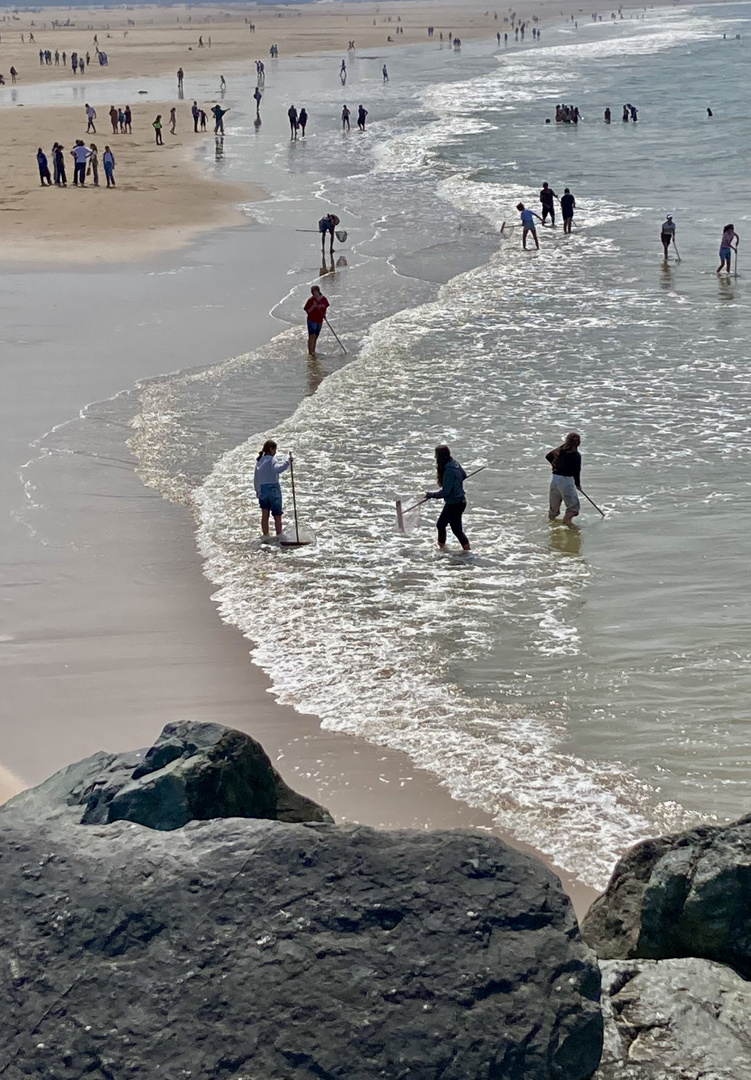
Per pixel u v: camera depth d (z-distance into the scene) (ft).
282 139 194.80
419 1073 13.88
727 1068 15.05
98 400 65.16
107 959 14.99
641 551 45.29
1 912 15.61
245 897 15.76
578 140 184.34
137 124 211.82
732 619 39.37
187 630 39.65
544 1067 14.15
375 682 35.81
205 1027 14.19
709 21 600.39
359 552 46.14
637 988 16.37
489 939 15.31
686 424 60.23
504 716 33.63
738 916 17.52
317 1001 14.48
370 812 28.86
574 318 82.69
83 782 20.21
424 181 149.89
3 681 36.37
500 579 43.34
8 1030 14.17
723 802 29.12
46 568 44.57
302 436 59.62
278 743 32.30
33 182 144.66
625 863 19.70
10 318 82.43
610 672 36.06
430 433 60.13
